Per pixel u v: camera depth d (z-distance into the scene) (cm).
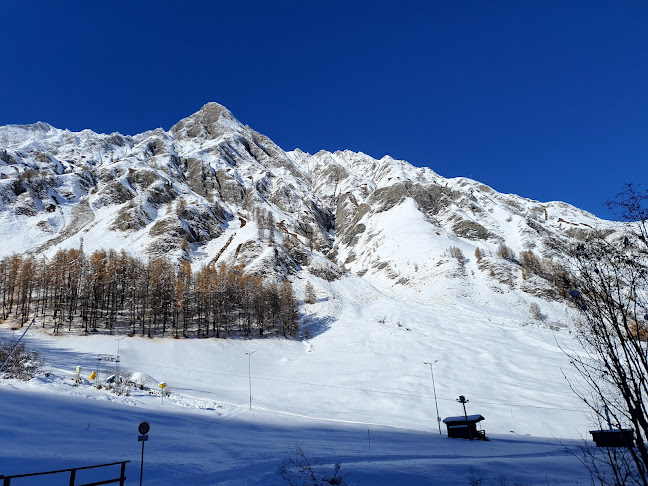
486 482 1670
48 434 2441
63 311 9462
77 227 17450
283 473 1812
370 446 3003
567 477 1731
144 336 8794
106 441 2480
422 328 10788
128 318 9969
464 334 10031
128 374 5797
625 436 518
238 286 11556
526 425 4759
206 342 9000
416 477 1741
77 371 5066
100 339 8162
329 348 9619
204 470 1925
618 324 493
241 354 8650
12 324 8712
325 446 2889
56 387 4284
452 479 1723
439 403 5706
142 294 9988
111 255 12044
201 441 2805
